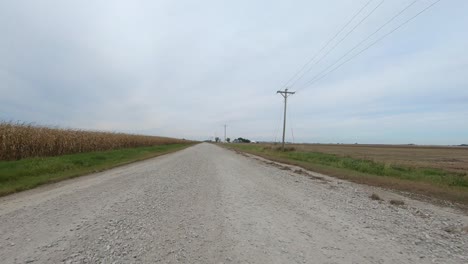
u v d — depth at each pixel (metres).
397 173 16.47
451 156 46.81
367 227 5.41
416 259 3.94
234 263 3.67
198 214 6.05
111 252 3.95
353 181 12.48
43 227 5.01
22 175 10.83
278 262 3.72
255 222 5.54
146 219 5.59
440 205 8.19
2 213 5.94
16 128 16.20
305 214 6.25
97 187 9.13
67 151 20.44
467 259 3.98
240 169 15.66
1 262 3.60
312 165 18.98
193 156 26.41
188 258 3.80
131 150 28.53
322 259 3.85
